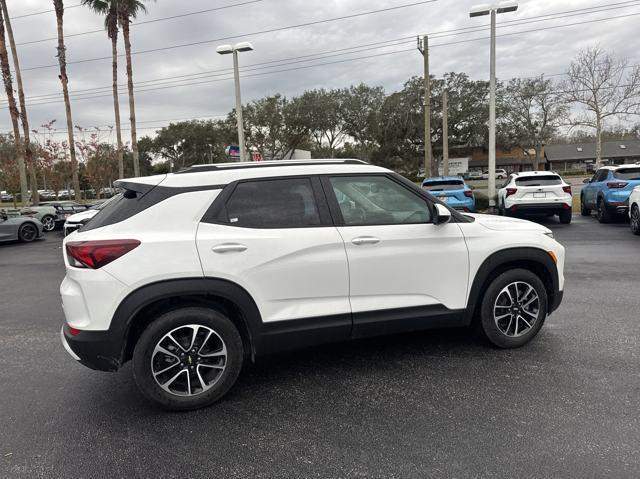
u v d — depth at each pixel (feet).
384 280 12.37
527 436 9.64
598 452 9.01
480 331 14.25
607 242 34.45
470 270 13.21
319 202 12.09
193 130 213.87
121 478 8.75
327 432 10.11
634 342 14.52
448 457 9.04
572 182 148.25
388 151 166.91
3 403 11.92
